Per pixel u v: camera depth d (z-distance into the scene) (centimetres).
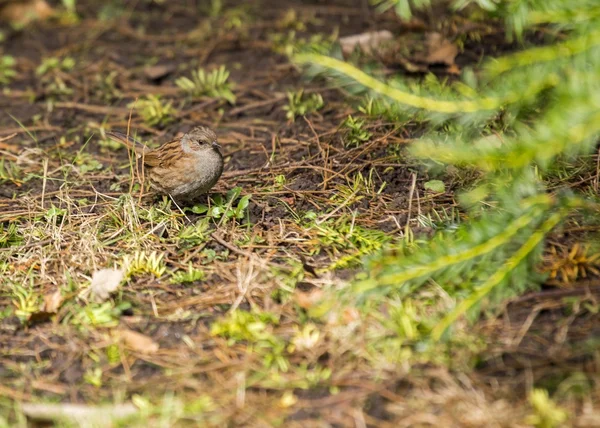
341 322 941
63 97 1659
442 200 1205
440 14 1770
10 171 1378
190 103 1600
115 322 980
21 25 1992
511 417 806
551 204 933
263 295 1009
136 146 1336
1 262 1105
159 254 1104
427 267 893
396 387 859
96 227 1159
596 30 888
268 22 1892
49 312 993
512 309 953
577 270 1000
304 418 831
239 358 918
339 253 1085
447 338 873
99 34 1919
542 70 897
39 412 844
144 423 824
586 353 879
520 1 933
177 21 1961
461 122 922
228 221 1186
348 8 1925
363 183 1263
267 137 1459
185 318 985
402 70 1570
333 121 1475
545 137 843
